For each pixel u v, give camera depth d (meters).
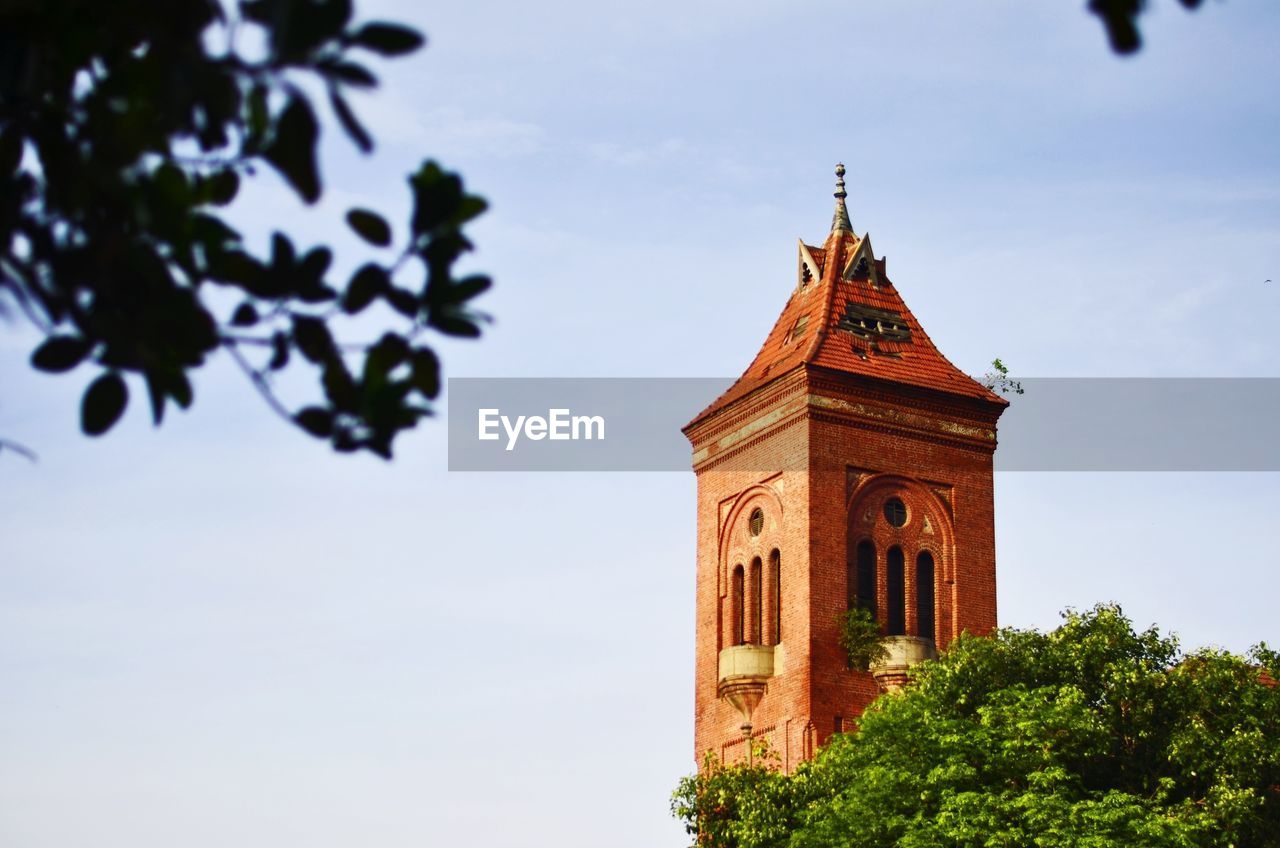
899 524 83.25
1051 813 58.44
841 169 91.06
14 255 10.49
